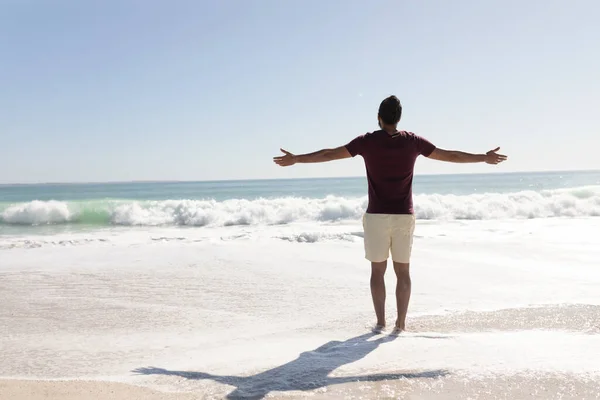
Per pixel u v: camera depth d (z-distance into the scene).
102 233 12.62
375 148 3.30
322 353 2.84
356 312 4.11
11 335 3.52
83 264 6.60
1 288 5.16
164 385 2.37
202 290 5.05
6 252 7.65
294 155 3.33
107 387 2.34
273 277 5.71
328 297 4.71
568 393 2.09
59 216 16.47
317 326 3.68
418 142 3.38
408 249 3.42
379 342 3.02
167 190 60.66
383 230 3.40
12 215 16.34
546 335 3.01
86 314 4.12
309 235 9.18
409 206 3.43
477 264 6.44
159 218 16.09
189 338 3.42
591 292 4.67
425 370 2.42
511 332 3.23
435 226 12.30
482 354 2.62
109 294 4.88
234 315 4.08
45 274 5.93
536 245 8.16
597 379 2.23
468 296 4.62
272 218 16.00
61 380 2.48
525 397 2.06
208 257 7.11
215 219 15.80
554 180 84.12
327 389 2.21
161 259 6.97
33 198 41.16
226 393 2.21
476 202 16.75
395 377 2.34
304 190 53.56
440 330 3.38
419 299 4.55
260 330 3.62
